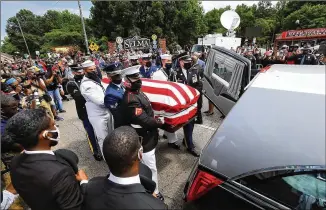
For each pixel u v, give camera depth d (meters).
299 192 1.01
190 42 36.09
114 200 0.91
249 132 1.17
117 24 33.00
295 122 1.08
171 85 2.53
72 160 1.25
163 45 27.52
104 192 0.95
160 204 0.93
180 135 4.08
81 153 3.65
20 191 1.12
